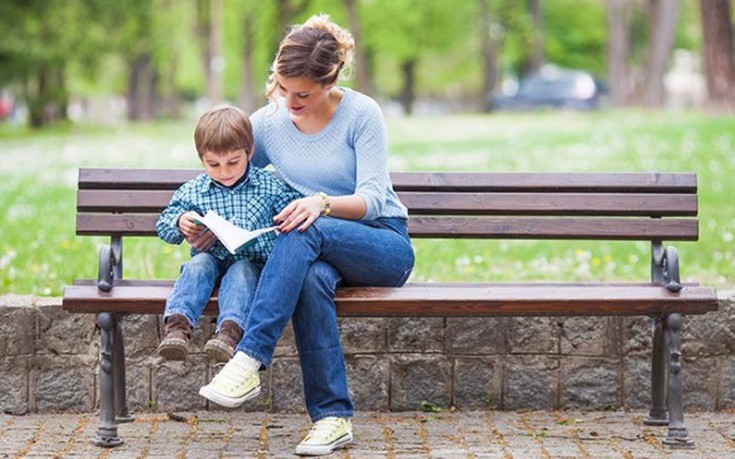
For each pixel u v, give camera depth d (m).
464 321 6.04
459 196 5.84
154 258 8.62
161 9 39.66
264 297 4.87
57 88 36.19
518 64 59.59
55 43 33.97
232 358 4.87
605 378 6.07
